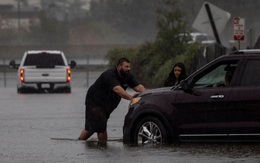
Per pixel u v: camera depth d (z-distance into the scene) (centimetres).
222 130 2689
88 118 3080
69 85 7150
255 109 2653
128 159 2494
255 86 2675
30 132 3559
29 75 7106
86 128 3094
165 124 2767
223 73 2745
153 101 2789
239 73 2705
